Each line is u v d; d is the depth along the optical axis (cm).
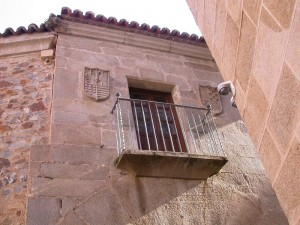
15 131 452
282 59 202
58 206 376
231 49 279
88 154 439
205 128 552
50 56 558
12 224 362
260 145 241
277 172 220
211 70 675
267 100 225
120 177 430
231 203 461
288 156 205
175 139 530
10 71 538
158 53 657
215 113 587
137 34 652
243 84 262
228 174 499
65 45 577
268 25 217
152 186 435
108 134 473
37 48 572
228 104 620
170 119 559
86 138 455
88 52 585
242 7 253
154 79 599
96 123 479
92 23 622
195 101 593
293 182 202
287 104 201
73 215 375
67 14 609
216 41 312
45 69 542
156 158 429
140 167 432
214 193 464
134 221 395
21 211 372
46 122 464
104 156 445
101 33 625
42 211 365
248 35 247
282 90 205
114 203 402
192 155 442
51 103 488
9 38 577
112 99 524
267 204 481
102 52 599
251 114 252
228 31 283
